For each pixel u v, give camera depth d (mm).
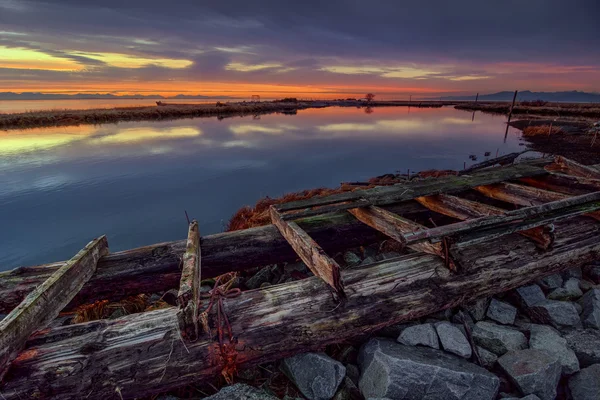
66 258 7613
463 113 57594
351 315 3152
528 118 43594
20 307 2717
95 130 30984
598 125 24234
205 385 2924
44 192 12383
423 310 3389
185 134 28203
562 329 3547
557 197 4797
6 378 2439
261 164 17188
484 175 6090
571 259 4246
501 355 3182
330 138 26062
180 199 11719
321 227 4977
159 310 3102
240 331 2895
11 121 35250
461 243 3457
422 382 2678
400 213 5352
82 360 2580
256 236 4785
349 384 2893
